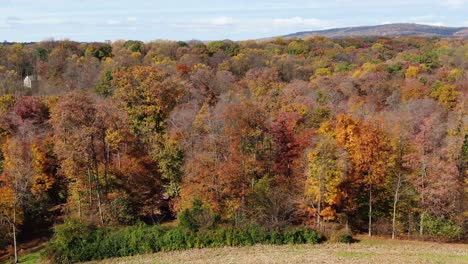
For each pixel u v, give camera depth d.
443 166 56.28
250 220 58.22
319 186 56.03
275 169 62.41
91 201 60.28
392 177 59.31
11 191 56.41
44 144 63.84
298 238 56.56
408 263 48.56
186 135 68.31
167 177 63.50
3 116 74.50
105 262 51.59
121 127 63.53
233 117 62.91
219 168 58.38
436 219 58.06
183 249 54.59
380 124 67.00
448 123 76.19
